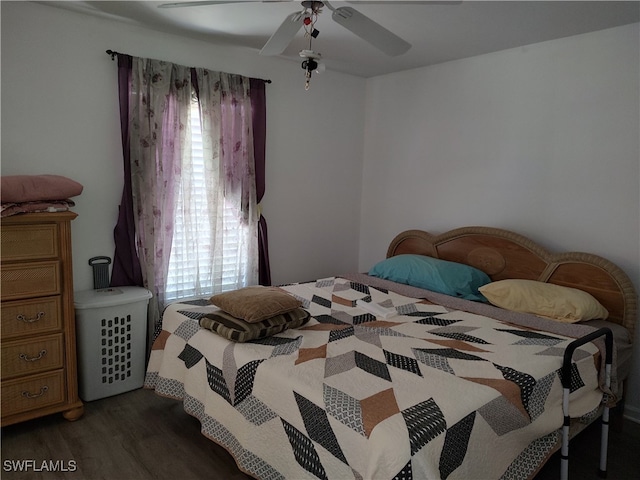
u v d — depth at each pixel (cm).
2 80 247
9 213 217
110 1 248
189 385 220
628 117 268
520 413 164
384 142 409
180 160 305
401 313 262
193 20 274
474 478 147
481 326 238
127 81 282
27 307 229
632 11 244
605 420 213
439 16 254
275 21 273
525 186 317
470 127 345
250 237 345
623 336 247
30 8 252
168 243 306
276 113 362
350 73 399
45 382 239
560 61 294
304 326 233
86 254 284
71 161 273
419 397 155
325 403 153
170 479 204
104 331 269
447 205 364
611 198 277
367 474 131
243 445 184
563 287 272
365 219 432
